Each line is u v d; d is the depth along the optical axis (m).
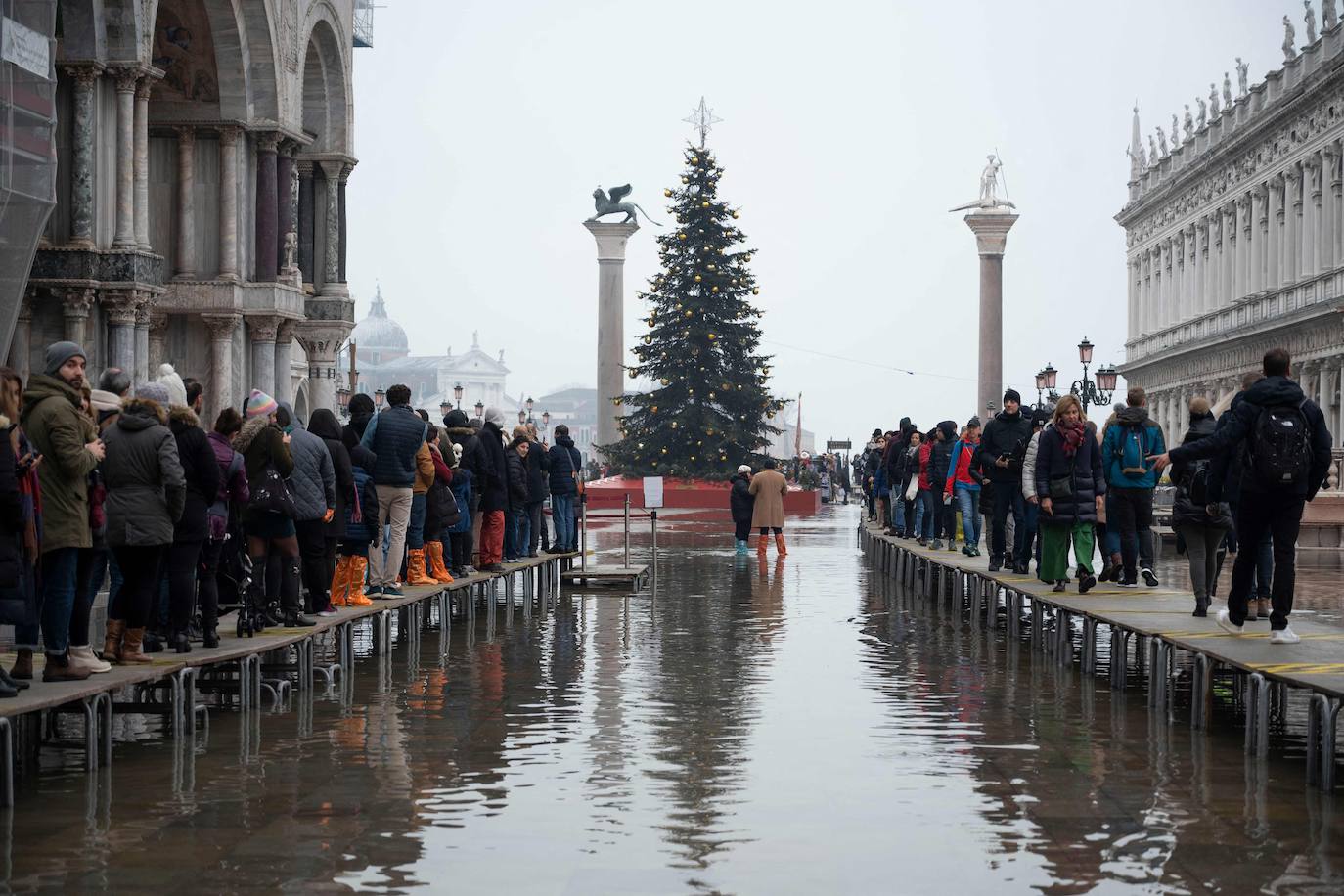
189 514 14.68
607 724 14.06
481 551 25.80
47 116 24.42
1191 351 89.88
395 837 9.85
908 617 23.91
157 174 35.25
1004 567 23.78
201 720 14.13
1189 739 13.34
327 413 18.53
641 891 8.68
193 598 14.98
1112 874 9.01
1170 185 94.81
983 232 72.31
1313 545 42.47
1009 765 12.15
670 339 69.44
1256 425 14.31
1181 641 14.61
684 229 69.25
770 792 11.16
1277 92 75.88
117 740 13.34
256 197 36.22
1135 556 20.64
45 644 12.55
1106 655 19.23
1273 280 76.25
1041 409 24.98
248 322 36.31
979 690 16.27
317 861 9.29
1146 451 20.78
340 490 18.42
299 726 13.99
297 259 42.09
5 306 24.27
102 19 29.06
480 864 9.23
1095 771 11.92
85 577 12.92
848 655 19.14
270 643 15.67
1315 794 11.09
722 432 68.31
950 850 9.54
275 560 17.23
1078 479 19.88
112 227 29.69
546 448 30.89
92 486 12.94
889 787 11.32
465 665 18.27
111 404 14.65
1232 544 20.62
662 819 10.35
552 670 17.80
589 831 10.01
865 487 48.78
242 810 10.60
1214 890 8.66
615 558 38.41
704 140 70.00
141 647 14.18
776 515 38.25
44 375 12.74
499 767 12.07
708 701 15.41
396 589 20.86
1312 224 70.12
